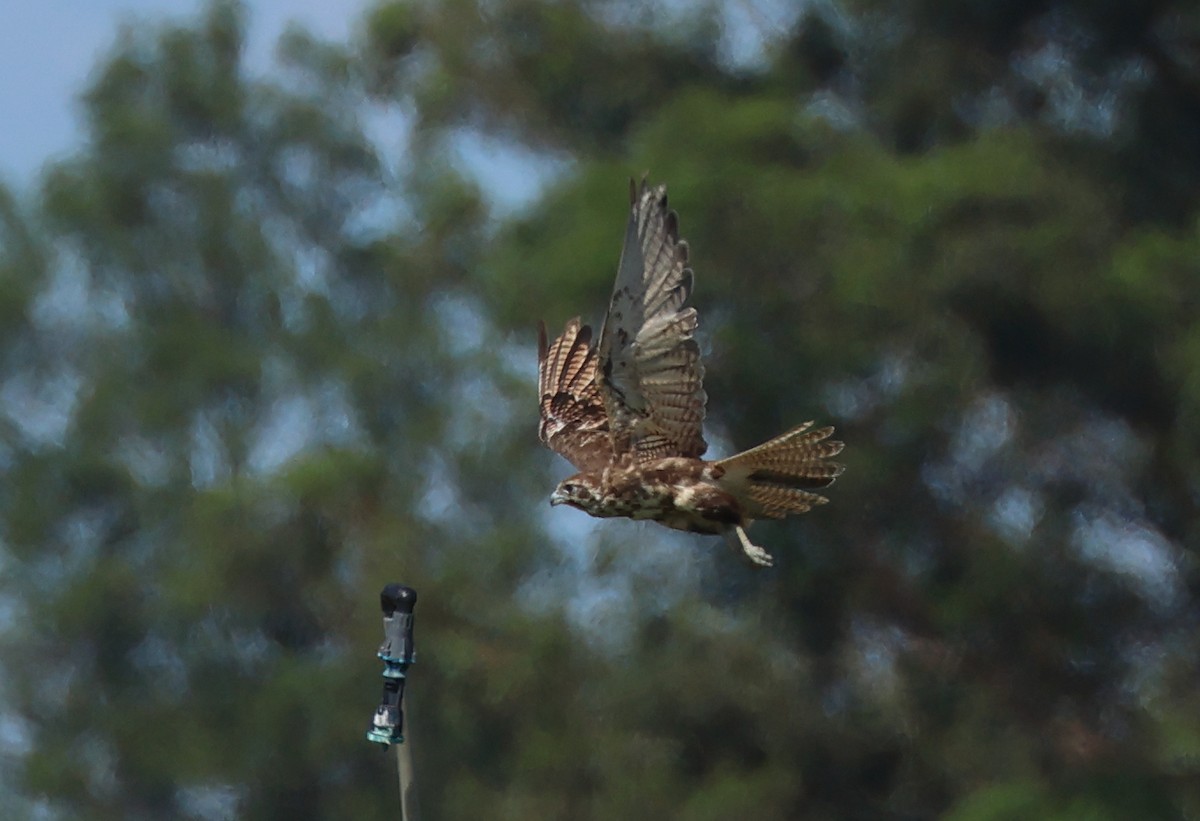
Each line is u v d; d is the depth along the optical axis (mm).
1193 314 21672
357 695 25375
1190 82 23938
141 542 29328
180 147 32344
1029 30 24516
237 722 26172
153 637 27641
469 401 28422
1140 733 23203
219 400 30328
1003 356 22016
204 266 31766
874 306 21125
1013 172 21844
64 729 28047
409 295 29906
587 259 21688
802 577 22609
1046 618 22781
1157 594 23547
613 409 10070
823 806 24000
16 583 29047
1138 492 23031
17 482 29656
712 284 21578
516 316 22484
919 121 24969
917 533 22531
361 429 28938
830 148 23141
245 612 25984
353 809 25281
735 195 21594
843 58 26000
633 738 24125
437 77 26844
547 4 26469
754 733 24000
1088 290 21297
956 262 21266
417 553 25891
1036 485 23188
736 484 10086
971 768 23312
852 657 24094
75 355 31375
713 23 25891
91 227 31281
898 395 21688
